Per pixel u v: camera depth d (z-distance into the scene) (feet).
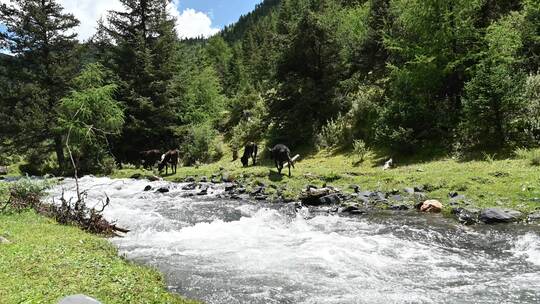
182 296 24.39
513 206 42.45
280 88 102.58
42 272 23.00
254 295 24.66
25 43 108.47
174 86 118.93
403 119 75.51
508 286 25.17
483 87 62.34
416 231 38.34
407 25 84.02
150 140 119.03
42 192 47.75
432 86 78.84
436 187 51.60
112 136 109.60
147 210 52.49
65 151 118.42
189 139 119.03
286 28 107.14
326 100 99.45
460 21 75.00
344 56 102.22
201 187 69.72
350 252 32.81
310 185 59.67
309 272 28.58
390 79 93.40
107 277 23.38
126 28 123.34
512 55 70.74
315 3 108.68
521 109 61.82
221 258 32.19
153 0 122.31
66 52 115.85
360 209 48.03
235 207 53.42
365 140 85.76
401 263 30.09
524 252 31.53
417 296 24.07
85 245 30.89
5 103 109.70
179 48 141.59
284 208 51.52
